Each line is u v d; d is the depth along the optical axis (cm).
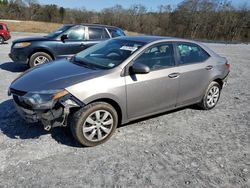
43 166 331
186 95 494
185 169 342
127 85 395
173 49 469
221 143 418
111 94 379
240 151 396
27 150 364
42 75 388
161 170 337
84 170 328
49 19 6128
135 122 475
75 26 848
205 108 556
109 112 387
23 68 889
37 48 800
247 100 654
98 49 475
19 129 421
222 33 5609
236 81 866
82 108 364
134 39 465
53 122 357
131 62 404
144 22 6022
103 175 320
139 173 328
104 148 382
